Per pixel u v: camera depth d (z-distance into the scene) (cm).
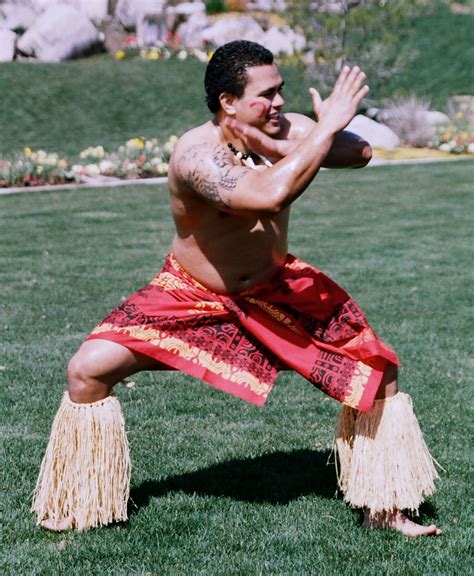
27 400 507
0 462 418
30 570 319
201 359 335
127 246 996
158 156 1697
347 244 993
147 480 400
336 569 318
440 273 841
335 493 381
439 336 635
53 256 939
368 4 2094
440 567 319
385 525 349
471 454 427
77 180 1563
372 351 328
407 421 337
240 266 336
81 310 714
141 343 334
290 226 1116
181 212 333
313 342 338
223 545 337
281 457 429
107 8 2886
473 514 364
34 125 2098
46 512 350
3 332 650
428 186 1444
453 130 1997
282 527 353
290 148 322
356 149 334
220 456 429
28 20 2881
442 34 2831
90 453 338
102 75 2405
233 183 304
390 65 2480
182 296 341
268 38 2600
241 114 319
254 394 334
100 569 319
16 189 1476
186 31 2853
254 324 335
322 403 507
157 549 333
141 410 494
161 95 2298
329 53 2084
